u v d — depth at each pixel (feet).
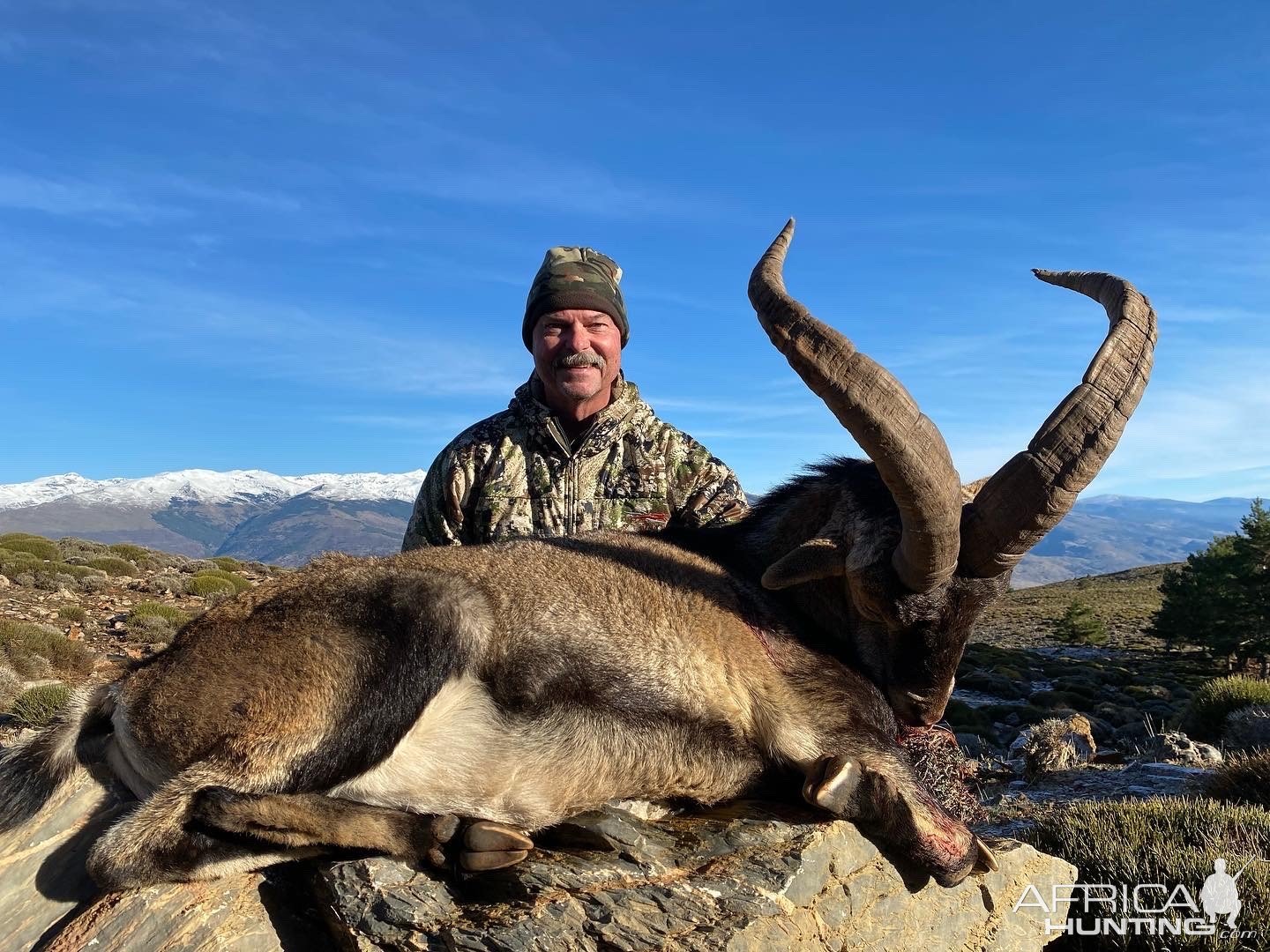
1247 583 44.45
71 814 3.29
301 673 3.20
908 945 3.44
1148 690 29.60
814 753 3.46
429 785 3.22
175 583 24.68
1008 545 3.24
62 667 14.92
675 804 3.57
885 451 2.97
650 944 2.83
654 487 5.29
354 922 2.90
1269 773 8.29
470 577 3.49
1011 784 10.28
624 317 5.50
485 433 5.40
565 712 3.35
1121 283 3.38
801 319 3.03
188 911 2.92
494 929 2.85
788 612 3.82
